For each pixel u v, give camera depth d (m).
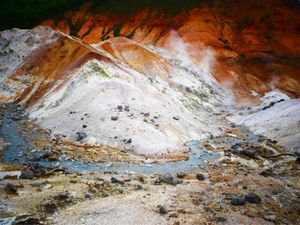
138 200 35.00
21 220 29.72
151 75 101.31
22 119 73.56
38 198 35.06
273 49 152.00
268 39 159.12
